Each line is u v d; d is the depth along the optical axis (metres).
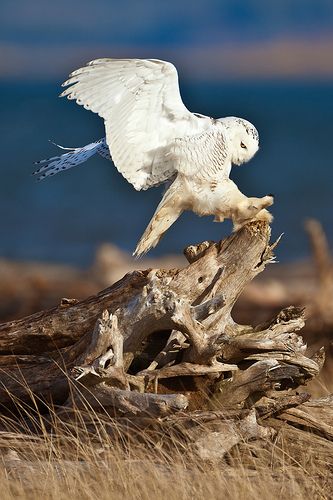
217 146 12.76
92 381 11.80
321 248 23.48
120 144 12.76
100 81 12.46
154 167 12.95
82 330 12.59
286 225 62.59
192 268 12.65
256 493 10.84
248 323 24.00
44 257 50.09
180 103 12.74
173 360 12.54
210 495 10.75
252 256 12.70
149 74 12.45
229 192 12.73
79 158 14.70
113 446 11.63
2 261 39.88
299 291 27.08
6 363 12.73
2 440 11.86
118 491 10.88
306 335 21.45
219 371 12.23
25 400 12.59
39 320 12.76
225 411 12.05
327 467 12.21
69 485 10.88
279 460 11.88
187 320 11.91
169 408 11.58
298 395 12.28
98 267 32.38
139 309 12.12
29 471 11.16
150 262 35.38
